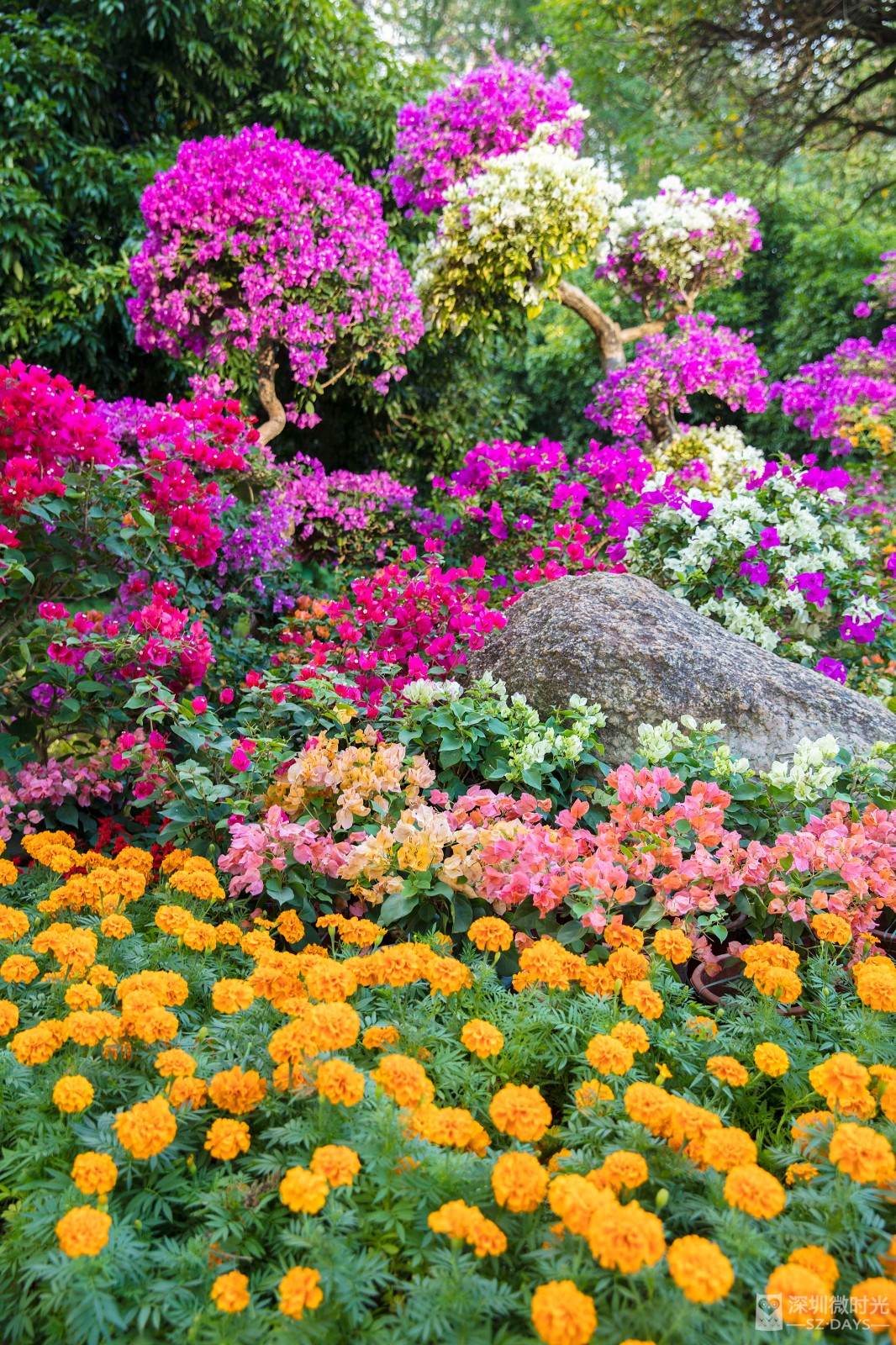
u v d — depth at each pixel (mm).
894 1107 1653
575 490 5383
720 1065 1779
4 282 7078
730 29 9375
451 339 8234
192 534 3496
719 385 7586
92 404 3686
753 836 2895
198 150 6043
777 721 3225
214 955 2357
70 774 3162
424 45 21344
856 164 11781
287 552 5688
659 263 8016
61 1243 1323
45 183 7383
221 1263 1444
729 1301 1350
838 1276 1368
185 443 3625
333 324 6316
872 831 2633
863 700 3496
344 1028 1625
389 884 2398
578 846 2494
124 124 8156
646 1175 1465
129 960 2178
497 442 6105
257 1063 1824
